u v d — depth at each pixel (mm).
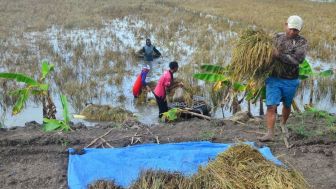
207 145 7016
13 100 11953
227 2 34750
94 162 6297
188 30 22938
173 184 5410
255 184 5270
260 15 27406
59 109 11570
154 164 6188
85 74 14656
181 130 7996
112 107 11156
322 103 12383
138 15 28453
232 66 7145
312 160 6727
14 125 10492
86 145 7172
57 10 29750
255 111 11656
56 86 13320
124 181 5801
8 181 6004
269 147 7102
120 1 35125
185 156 6484
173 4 33844
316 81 13641
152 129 8055
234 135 7684
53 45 19188
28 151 6879
